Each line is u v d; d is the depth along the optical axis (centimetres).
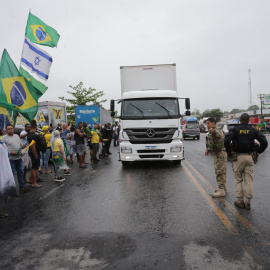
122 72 1133
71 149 1245
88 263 319
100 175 919
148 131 988
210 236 385
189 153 1544
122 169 1024
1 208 572
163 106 1004
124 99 1026
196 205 535
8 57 702
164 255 331
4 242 391
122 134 1003
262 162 1098
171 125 991
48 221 477
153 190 672
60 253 348
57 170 845
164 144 985
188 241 370
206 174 872
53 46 875
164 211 505
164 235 393
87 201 598
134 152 995
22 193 703
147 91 1031
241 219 450
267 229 405
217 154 602
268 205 525
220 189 598
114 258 328
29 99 728
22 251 359
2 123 761
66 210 538
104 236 397
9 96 700
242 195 518
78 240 387
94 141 1243
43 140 802
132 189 692
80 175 936
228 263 308
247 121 517
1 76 692
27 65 799
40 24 841
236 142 508
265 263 307
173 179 799
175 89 1122
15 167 717
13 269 313
